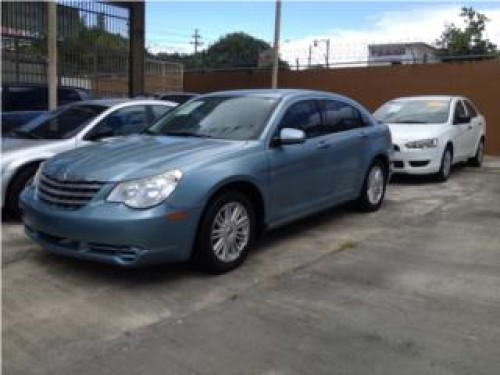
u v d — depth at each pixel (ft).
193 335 14.69
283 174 21.36
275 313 16.02
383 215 27.91
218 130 21.76
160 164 18.06
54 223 17.88
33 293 17.26
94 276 18.61
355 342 14.38
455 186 37.32
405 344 14.30
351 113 26.91
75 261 19.92
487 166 48.16
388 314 16.03
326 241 23.09
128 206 17.08
